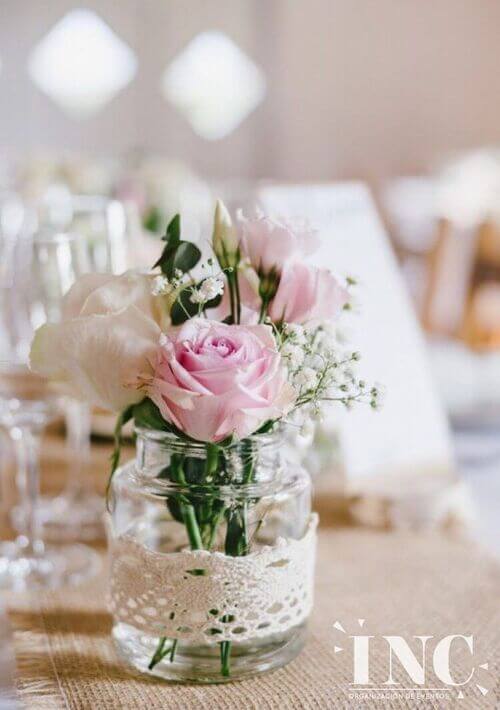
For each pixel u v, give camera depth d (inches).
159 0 152.8
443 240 76.7
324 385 22.3
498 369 64.6
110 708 22.3
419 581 28.2
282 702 22.6
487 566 29.2
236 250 22.8
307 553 23.8
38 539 29.1
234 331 21.3
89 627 25.7
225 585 22.6
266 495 22.9
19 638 25.1
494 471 41.8
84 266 28.7
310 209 32.9
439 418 33.3
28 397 27.8
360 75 161.0
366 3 159.3
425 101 162.7
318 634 25.5
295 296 22.3
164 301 22.4
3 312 29.1
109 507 24.1
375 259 33.4
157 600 22.9
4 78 148.8
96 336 21.5
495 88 163.3
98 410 36.6
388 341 32.9
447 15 160.9
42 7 148.4
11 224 33.9
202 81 155.6
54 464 36.0
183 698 22.7
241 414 20.9
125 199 52.8
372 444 32.1
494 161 149.6
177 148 157.8
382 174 163.0
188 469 22.6
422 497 31.3
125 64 152.5
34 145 151.4
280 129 160.4
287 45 158.4
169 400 21.2
